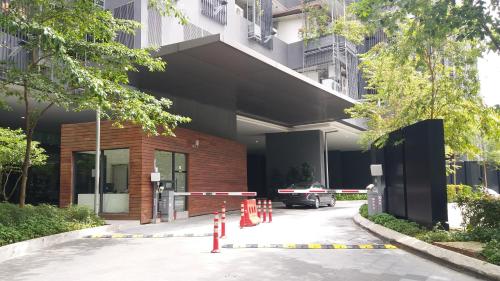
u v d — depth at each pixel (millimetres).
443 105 13484
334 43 29156
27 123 12164
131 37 18969
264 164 47750
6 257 8953
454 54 12672
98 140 14594
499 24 9641
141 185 15922
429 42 11094
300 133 32031
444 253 8352
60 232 11719
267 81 18734
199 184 19688
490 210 10164
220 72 17453
